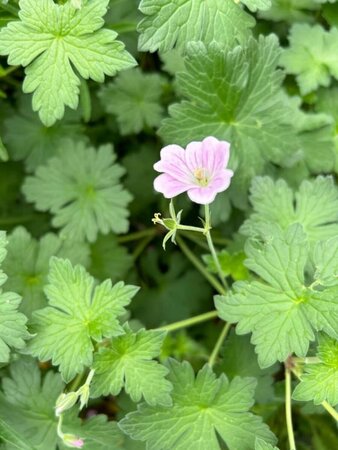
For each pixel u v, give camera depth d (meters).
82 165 0.37
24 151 0.38
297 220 0.32
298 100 0.37
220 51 0.30
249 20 0.31
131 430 0.28
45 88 0.30
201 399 0.29
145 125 0.40
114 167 0.37
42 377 0.34
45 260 0.34
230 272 0.33
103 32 0.29
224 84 0.31
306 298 0.28
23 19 0.29
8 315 0.28
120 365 0.28
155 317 0.40
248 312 0.28
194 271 0.41
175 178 0.26
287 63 0.37
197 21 0.30
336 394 0.28
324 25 0.39
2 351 0.28
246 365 0.32
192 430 0.28
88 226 0.36
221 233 0.40
